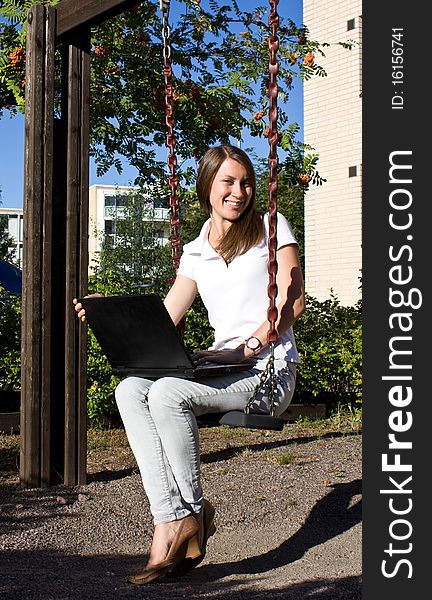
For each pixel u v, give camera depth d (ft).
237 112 36.17
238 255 13.28
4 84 33.35
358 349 33.01
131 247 79.05
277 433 28.96
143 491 19.88
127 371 13.25
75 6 20.07
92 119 35.58
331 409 33.60
